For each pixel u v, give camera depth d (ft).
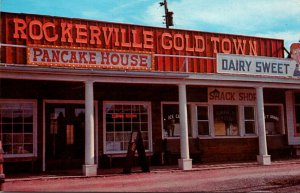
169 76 48.60
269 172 46.91
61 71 42.68
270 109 66.74
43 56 45.65
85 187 35.60
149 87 54.29
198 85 53.01
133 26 55.52
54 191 31.45
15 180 40.45
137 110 56.39
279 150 66.08
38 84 49.57
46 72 42.06
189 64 58.85
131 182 39.14
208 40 61.26
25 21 48.70
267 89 63.82
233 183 38.42
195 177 42.91
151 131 56.65
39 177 42.52
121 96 55.36
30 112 50.06
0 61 45.83
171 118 58.59
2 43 46.98
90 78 44.78
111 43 53.62
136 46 55.31
